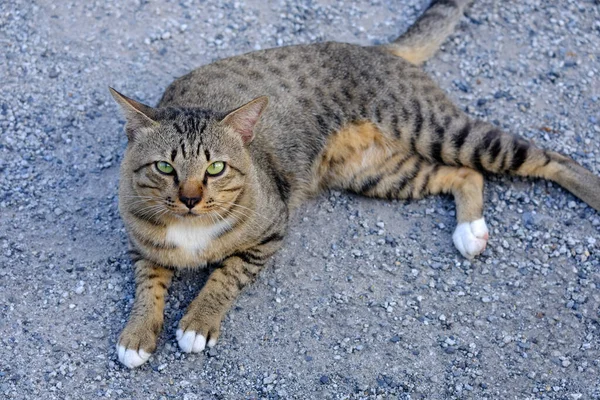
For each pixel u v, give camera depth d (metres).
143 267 1.69
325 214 1.79
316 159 1.79
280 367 1.65
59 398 1.62
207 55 1.92
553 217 1.77
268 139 1.75
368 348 1.66
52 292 1.70
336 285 1.71
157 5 1.97
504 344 1.67
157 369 1.64
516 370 1.65
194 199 1.61
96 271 1.72
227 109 1.75
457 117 1.79
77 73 1.90
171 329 1.67
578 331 1.68
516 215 1.78
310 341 1.67
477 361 1.66
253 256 1.70
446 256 1.74
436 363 1.66
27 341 1.66
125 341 1.64
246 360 1.65
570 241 1.75
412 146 1.80
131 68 1.91
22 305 1.69
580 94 1.89
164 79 1.90
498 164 1.79
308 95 1.78
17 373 1.64
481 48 1.94
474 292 1.71
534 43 1.94
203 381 1.64
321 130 1.78
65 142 1.83
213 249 1.68
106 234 1.75
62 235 1.75
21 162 1.81
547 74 1.91
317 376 1.64
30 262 1.72
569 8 1.98
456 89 1.89
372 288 1.71
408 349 1.66
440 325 1.68
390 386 1.64
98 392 1.63
